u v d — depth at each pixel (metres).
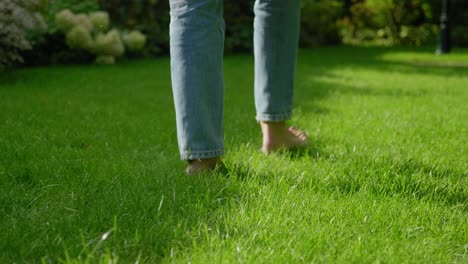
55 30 7.77
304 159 2.33
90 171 2.07
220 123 2.05
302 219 1.60
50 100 4.14
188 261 1.28
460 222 1.62
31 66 7.71
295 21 2.44
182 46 1.95
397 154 2.51
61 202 1.72
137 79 5.96
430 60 9.79
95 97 4.41
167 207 1.66
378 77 6.69
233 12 11.37
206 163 2.05
